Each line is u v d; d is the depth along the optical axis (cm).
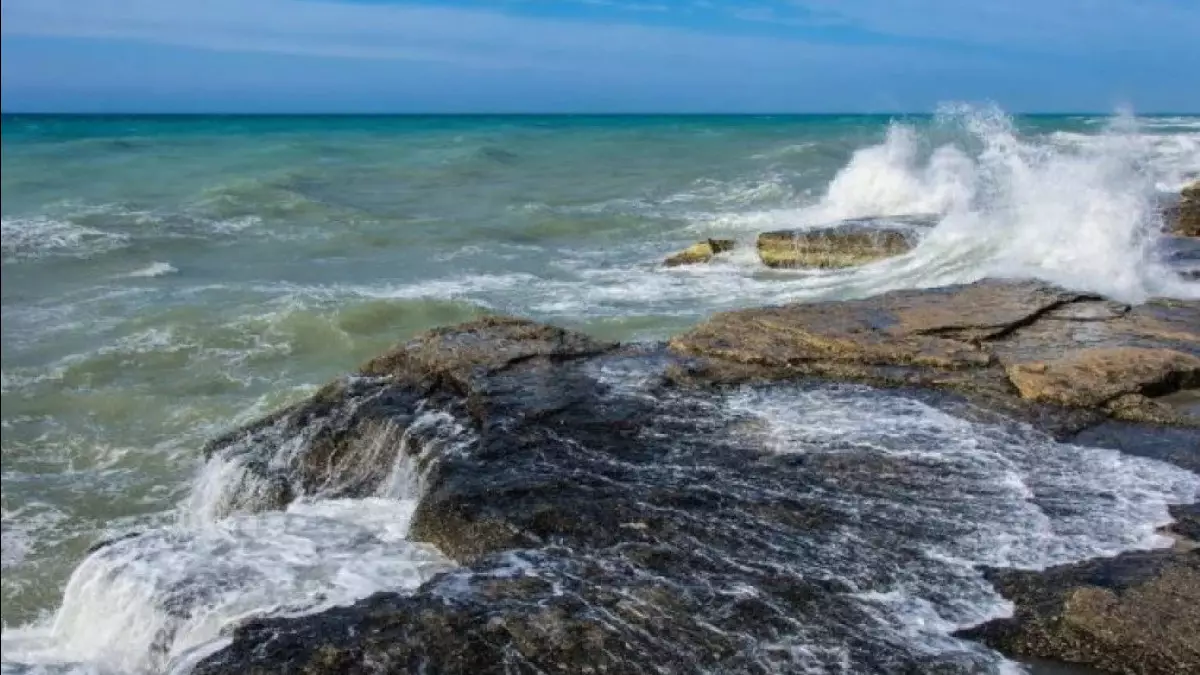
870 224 1505
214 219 2305
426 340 888
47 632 623
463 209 2439
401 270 1703
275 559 600
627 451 675
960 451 671
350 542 627
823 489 618
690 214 2217
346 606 485
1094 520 578
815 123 7862
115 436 1051
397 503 703
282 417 839
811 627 475
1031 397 756
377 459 752
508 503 607
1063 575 517
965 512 589
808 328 887
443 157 3697
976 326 887
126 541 628
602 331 1218
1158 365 789
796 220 1989
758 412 739
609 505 596
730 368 827
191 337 1313
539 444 688
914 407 745
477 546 584
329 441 779
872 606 493
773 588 504
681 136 5116
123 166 3562
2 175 3244
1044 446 680
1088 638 470
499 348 862
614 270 1612
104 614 580
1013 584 512
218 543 624
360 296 1467
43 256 1864
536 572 516
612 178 3061
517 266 1698
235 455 823
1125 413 731
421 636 454
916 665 448
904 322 902
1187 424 715
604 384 795
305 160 3778
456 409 766
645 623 471
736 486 622
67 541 860
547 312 1321
